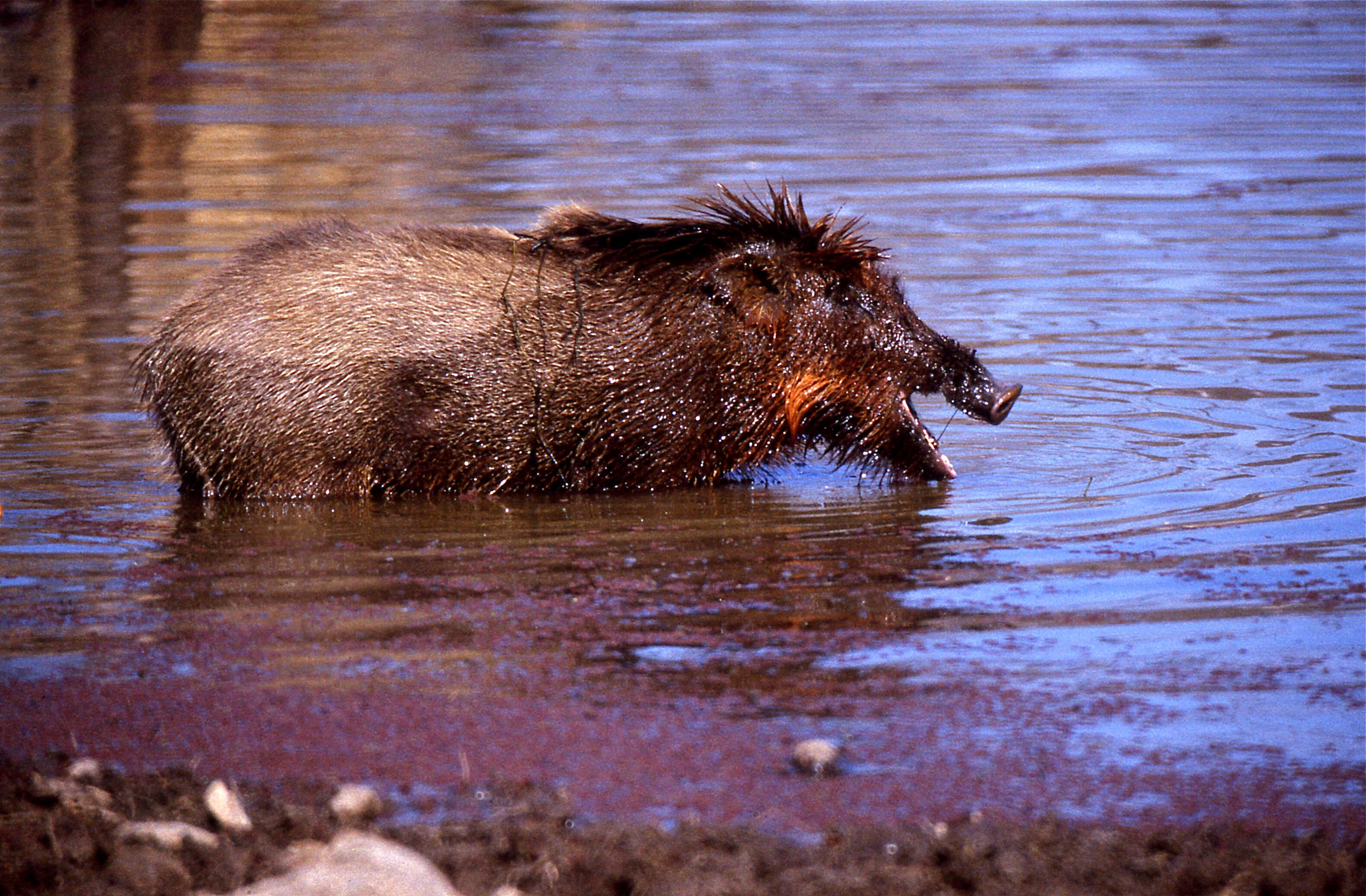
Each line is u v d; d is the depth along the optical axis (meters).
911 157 53.75
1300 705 16.69
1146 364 32.41
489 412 25.22
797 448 27.02
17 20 75.50
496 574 21.38
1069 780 15.08
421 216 43.41
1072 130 58.56
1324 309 36.09
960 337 34.44
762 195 46.38
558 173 49.91
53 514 24.56
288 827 14.40
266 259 25.72
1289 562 21.17
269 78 68.06
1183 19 86.12
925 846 13.74
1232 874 13.26
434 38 79.06
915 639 18.67
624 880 13.33
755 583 20.83
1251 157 53.53
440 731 16.33
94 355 33.41
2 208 46.69
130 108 61.22
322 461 25.14
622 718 16.56
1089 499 24.61
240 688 17.53
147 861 13.46
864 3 93.50
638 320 25.50
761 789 14.98
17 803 14.85
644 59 74.50
